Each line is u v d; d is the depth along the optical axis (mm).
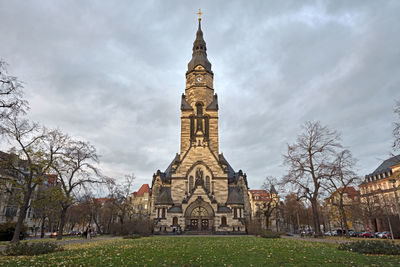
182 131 77438
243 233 62344
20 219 36062
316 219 43719
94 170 43844
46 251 21688
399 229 51219
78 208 83312
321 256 19156
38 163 36688
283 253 20797
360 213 66500
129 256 19172
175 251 22234
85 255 19594
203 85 81375
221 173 71062
